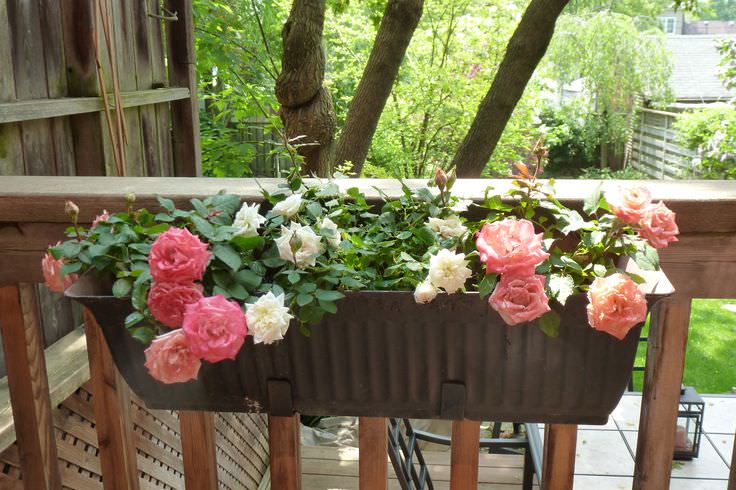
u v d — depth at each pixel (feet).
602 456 9.00
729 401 10.77
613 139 43.32
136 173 8.93
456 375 3.15
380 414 3.30
